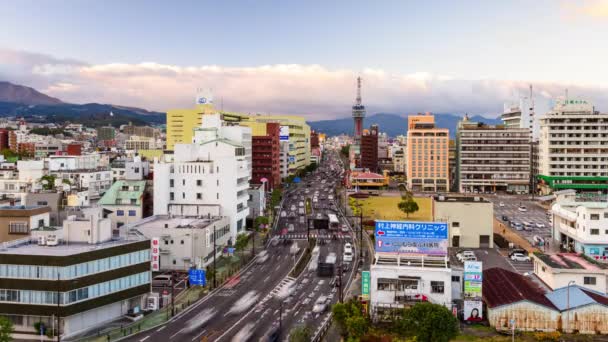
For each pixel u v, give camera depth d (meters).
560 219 173.12
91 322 95.31
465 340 85.56
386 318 90.88
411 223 103.81
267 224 196.12
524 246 169.88
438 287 95.50
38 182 184.88
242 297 112.19
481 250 163.38
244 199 182.25
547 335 87.56
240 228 176.50
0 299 92.38
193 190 169.50
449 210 168.38
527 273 129.00
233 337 88.56
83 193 172.12
